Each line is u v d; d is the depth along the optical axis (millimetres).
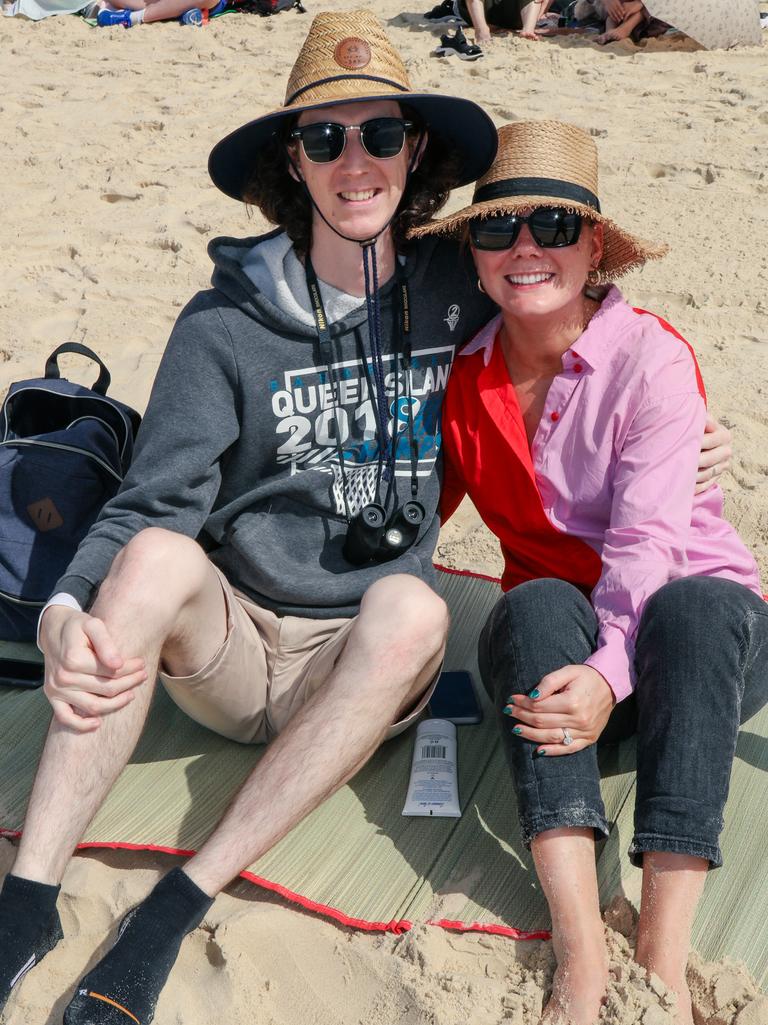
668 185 6125
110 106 7648
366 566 2523
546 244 2344
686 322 4781
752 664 2240
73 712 2096
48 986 2104
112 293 5172
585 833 2094
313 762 2129
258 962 2127
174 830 2412
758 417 4039
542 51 8695
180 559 2219
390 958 2100
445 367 2570
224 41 9273
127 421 3074
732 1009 1983
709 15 8469
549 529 2498
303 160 2408
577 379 2436
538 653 2195
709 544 2432
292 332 2455
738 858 2297
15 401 3111
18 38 9539
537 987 2021
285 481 2492
